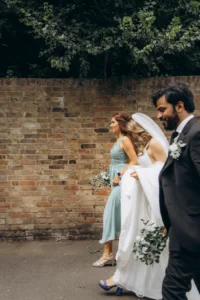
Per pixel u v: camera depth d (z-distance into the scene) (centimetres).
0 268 539
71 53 647
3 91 655
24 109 657
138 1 699
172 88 325
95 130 662
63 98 658
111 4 690
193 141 308
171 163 324
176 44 655
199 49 768
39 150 661
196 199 312
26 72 797
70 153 662
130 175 435
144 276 433
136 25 673
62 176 664
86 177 664
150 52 664
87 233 670
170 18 721
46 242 660
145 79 660
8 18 762
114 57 711
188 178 313
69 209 667
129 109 662
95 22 703
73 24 670
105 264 546
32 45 795
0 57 799
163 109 326
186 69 778
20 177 661
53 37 643
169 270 322
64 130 661
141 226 433
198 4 693
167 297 317
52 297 443
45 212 666
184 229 310
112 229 541
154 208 408
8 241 664
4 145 658
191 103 327
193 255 312
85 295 449
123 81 661
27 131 658
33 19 657
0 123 656
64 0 707
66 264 553
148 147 441
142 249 376
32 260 571
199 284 327
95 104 660
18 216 664
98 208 668
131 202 440
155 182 414
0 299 438
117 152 546
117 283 441
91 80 660
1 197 662
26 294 452
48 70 768
